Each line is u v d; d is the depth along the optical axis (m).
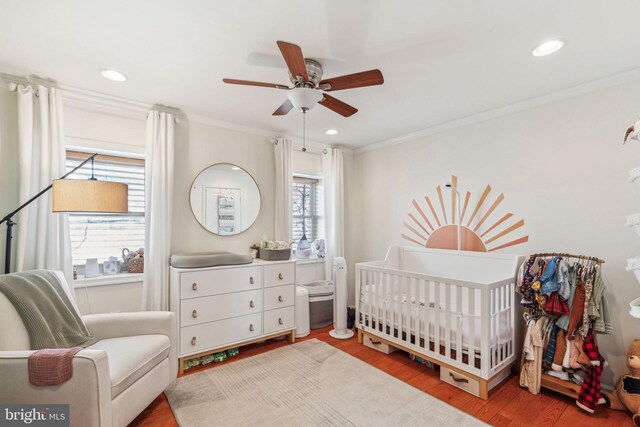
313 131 3.46
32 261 2.13
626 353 2.04
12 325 1.49
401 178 3.68
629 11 1.47
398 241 3.71
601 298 1.98
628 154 2.08
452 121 3.08
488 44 1.76
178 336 2.37
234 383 2.22
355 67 2.02
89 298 2.43
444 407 1.93
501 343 2.17
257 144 3.43
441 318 2.33
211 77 2.18
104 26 1.59
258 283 2.79
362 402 1.98
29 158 2.12
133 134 2.68
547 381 2.06
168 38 1.70
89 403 1.30
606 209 2.17
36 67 2.03
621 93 2.11
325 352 2.77
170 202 2.71
